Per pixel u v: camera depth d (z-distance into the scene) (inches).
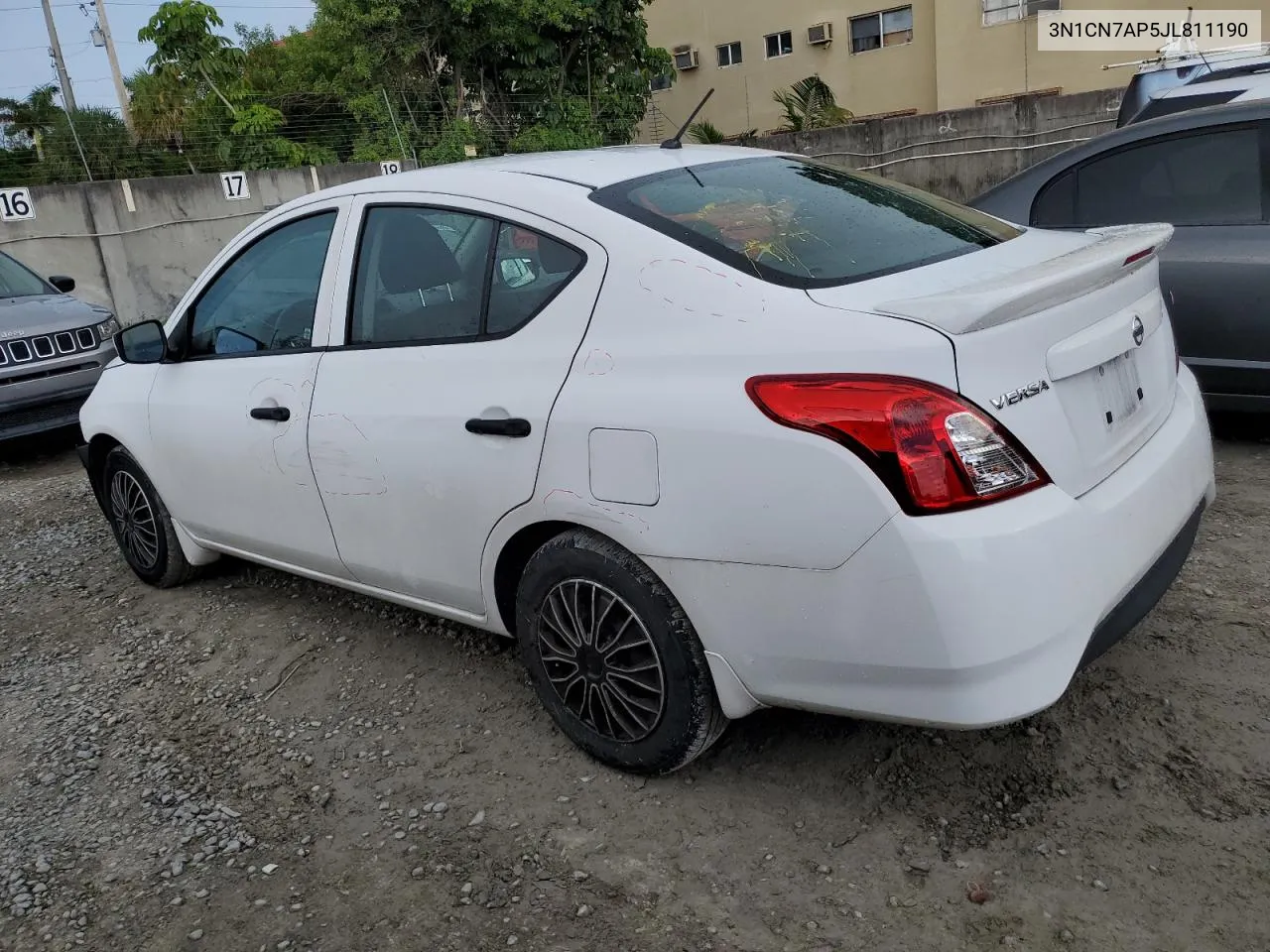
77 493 254.7
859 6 845.2
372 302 125.4
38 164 552.1
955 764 107.3
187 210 514.6
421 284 119.5
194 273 522.0
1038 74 750.5
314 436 129.0
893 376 82.7
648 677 103.6
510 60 654.5
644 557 97.2
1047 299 87.0
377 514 124.3
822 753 111.4
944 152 566.3
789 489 86.2
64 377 290.5
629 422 95.5
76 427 331.0
